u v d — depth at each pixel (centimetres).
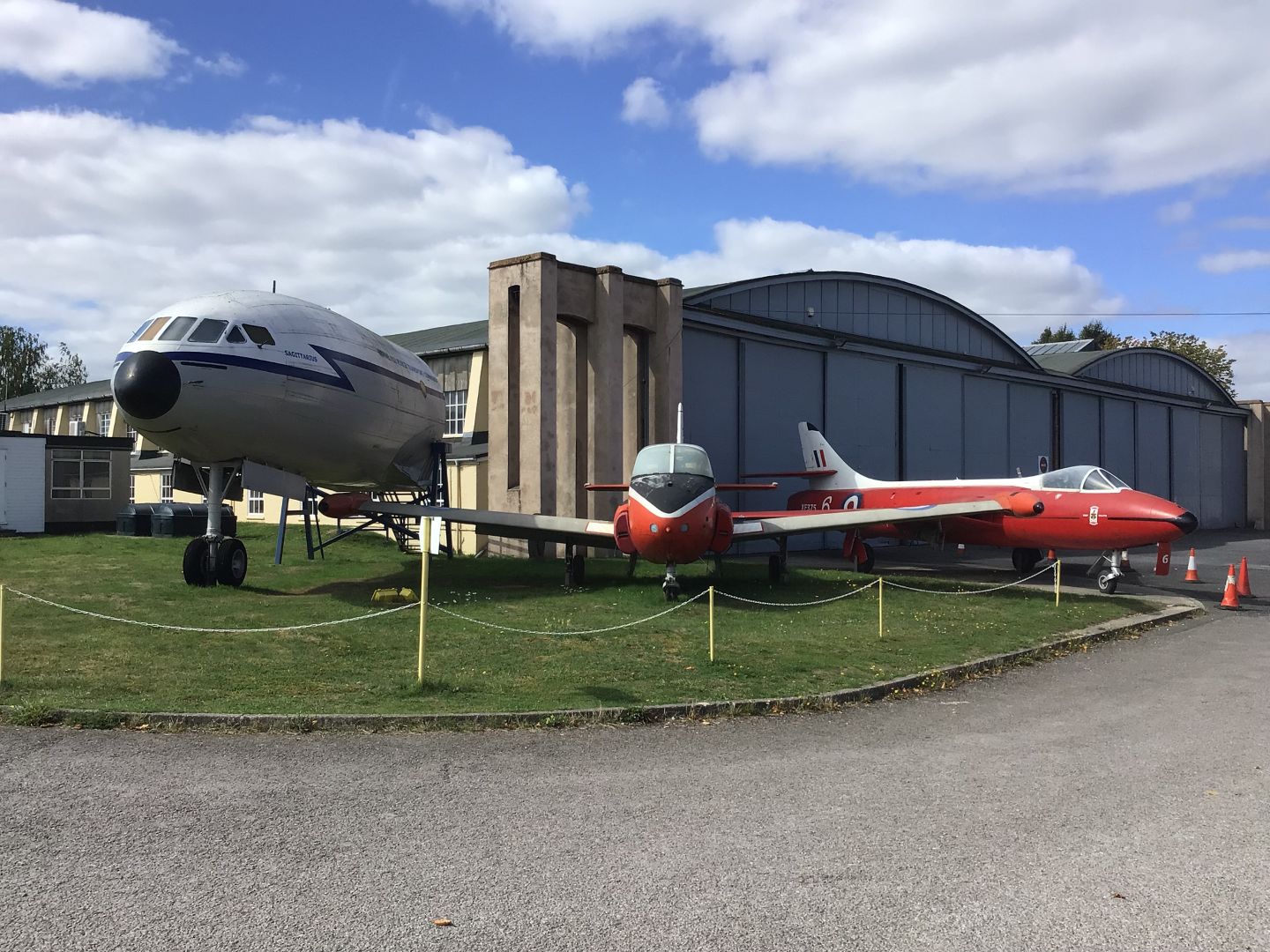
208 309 1462
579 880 484
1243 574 2139
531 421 2172
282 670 977
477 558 2350
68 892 456
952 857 527
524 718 826
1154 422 5019
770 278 2947
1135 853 536
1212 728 869
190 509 2909
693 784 663
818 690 977
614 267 2336
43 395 6194
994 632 1416
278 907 443
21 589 1541
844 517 1988
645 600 1602
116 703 816
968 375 3772
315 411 1588
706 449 2773
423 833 549
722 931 427
